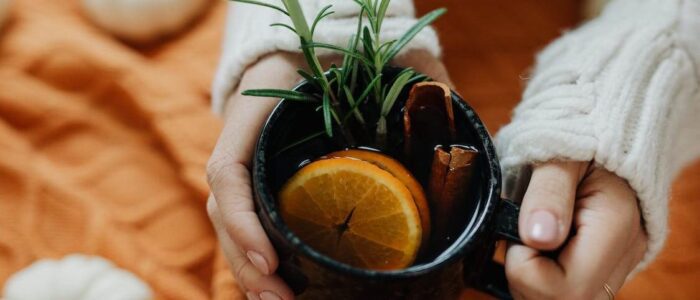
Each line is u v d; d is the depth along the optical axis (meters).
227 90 0.43
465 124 0.31
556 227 0.32
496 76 0.59
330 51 0.39
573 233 0.35
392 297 0.29
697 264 0.55
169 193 0.56
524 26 0.61
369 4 0.32
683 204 0.58
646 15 0.43
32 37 0.60
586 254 0.34
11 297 0.49
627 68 0.39
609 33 0.42
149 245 0.54
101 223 0.53
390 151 0.33
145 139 0.59
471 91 0.59
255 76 0.40
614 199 0.35
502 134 0.39
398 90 0.30
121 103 0.60
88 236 0.53
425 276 0.28
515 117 0.40
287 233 0.29
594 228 0.34
